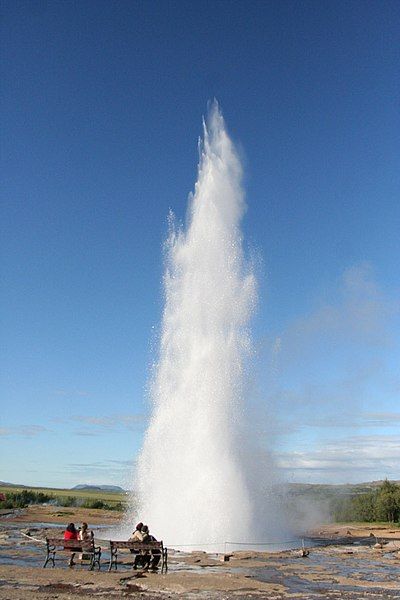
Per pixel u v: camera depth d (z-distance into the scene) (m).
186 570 17.38
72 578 15.37
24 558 19.53
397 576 17.19
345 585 15.47
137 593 13.65
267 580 15.96
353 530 39.56
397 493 54.62
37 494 79.69
